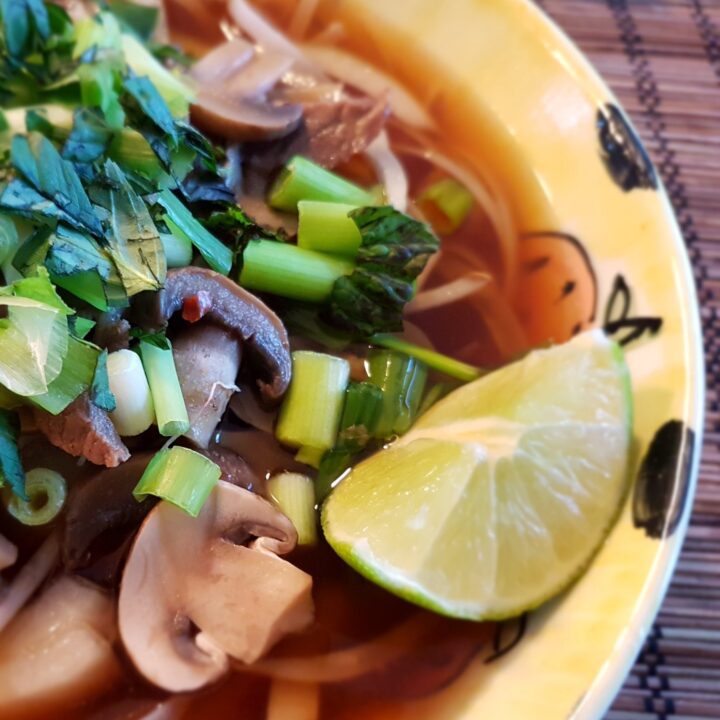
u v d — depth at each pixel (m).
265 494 0.15
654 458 0.15
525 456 0.14
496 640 0.14
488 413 0.15
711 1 0.25
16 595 0.14
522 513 0.14
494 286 0.19
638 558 0.14
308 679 0.14
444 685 0.14
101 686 0.14
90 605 0.14
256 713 0.14
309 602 0.15
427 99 0.21
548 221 0.19
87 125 0.16
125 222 0.15
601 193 0.18
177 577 0.14
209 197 0.17
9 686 0.14
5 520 0.15
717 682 0.17
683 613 0.17
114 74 0.17
